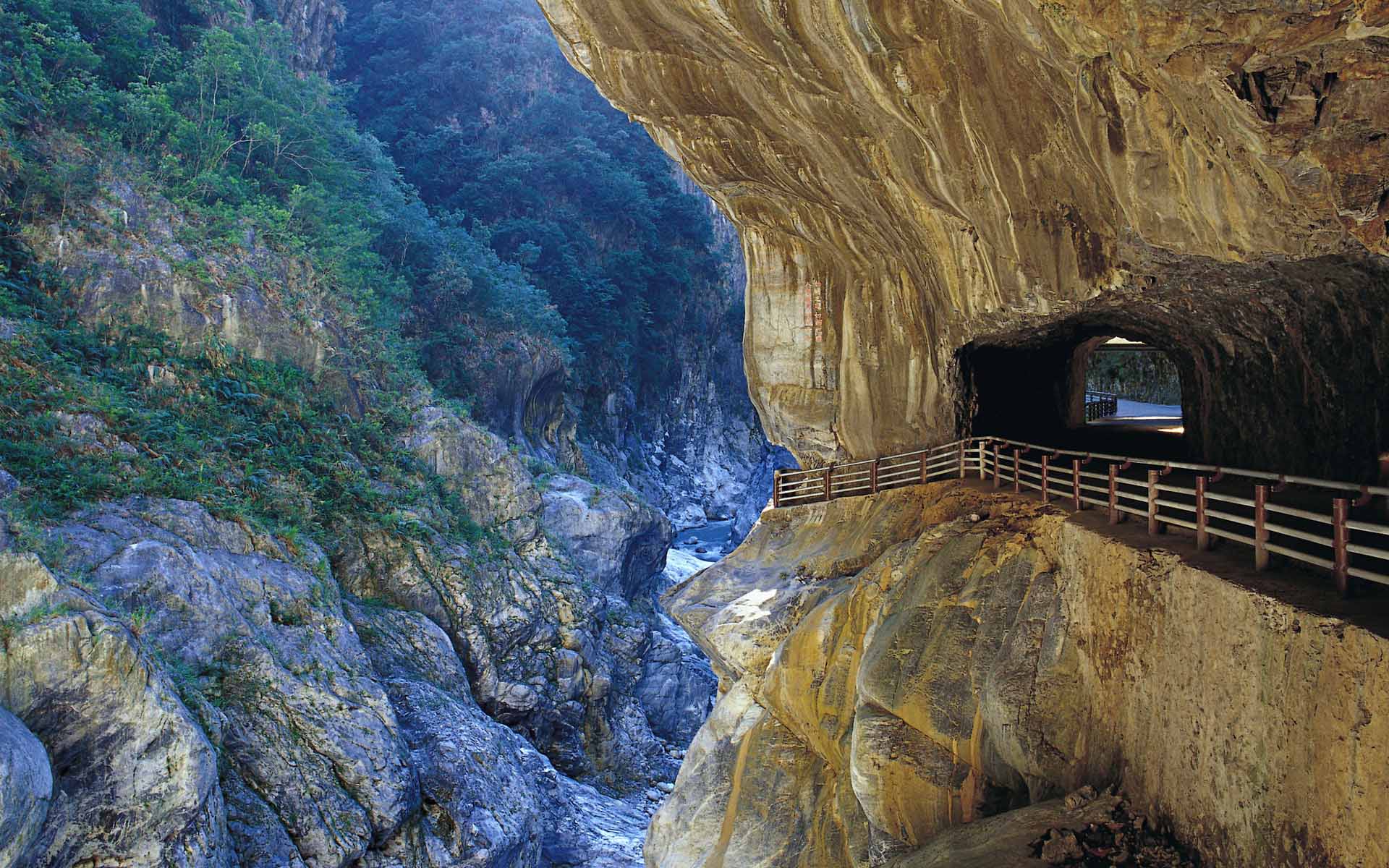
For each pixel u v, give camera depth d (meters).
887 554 14.64
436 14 95.94
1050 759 9.36
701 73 14.76
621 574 50.41
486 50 93.81
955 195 13.35
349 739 22.11
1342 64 6.25
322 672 23.47
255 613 23.67
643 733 41.31
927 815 10.34
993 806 9.92
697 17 12.66
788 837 13.34
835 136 14.48
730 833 14.33
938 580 12.52
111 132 40.59
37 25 41.03
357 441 37.97
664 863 15.30
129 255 34.19
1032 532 12.20
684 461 99.44
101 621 16.48
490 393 61.94
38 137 36.22
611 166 92.88
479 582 36.50
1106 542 9.36
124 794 16.12
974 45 10.74
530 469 53.94
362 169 63.00
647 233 94.25
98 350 30.97
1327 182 6.99
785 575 19.06
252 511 28.44
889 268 19.83
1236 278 10.88
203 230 38.28
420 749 24.98
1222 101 7.06
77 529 21.28
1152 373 53.66
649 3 13.05
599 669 39.88
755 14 12.05
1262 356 12.84
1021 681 9.98
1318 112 6.58
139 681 16.59
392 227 61.00
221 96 51.66
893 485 19.89
